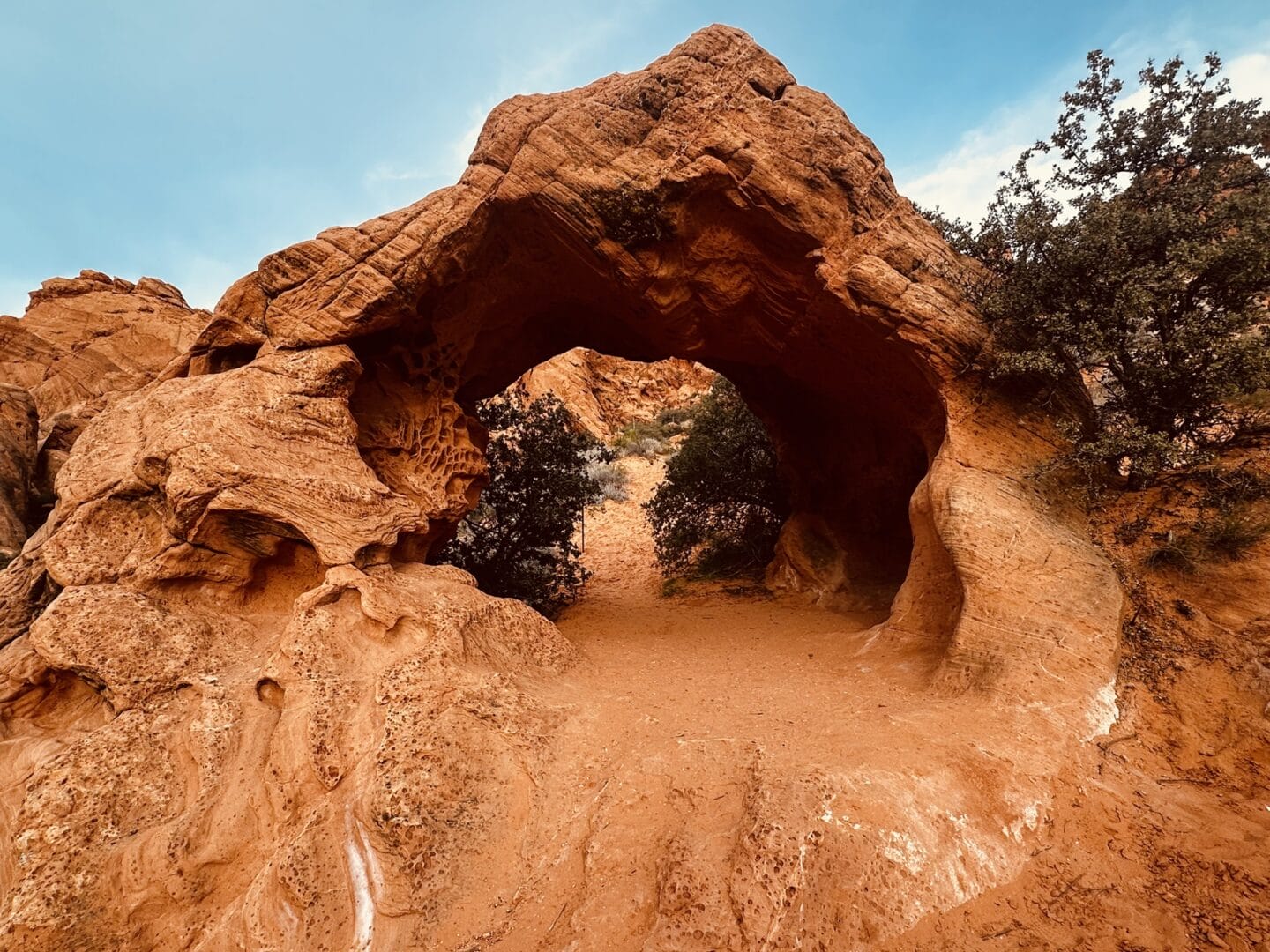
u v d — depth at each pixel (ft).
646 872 12.60
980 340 24.25
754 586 43.19
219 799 14.83
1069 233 22.21
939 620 23.26
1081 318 22.39
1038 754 15.16
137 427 22.93
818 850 12.26
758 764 15.14
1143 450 21.08
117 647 17.33
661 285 27.61
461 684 18.06
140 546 20.75
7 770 15.57
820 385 33.01
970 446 23.63
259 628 20.71
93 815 14.02
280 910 12.75
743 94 25.20
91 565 19.74
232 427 21.42
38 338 68.39
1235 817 13.34
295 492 21.01
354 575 20.25
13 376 67.21
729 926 11.10
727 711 19.53
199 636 18.93
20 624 20.34
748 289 28.55
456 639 19.61
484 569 42.55
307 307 25.58
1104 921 11.23
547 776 15.94
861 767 14.49
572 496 46.37
